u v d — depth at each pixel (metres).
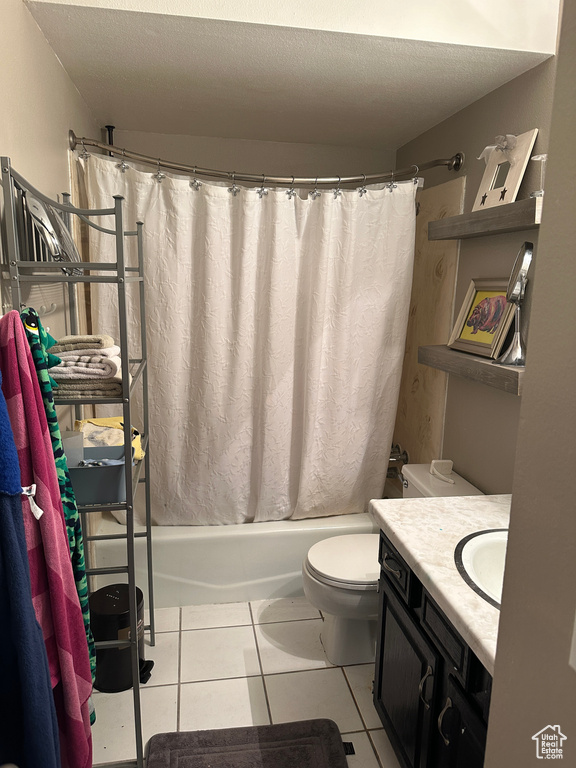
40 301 1.69
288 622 2.49
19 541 1.05
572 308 0.57
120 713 1.96
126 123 2.72
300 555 2.65
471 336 2.17
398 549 1.57
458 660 1.27
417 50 1.82
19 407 1.16
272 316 2.45
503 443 2.11
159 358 2.42
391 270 2.52
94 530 2.48
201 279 2.39
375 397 2.66
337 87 2.17
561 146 0.59
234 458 2.59
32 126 1.64
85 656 1.36
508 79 2.06
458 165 2.42
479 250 2.28
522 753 0.68
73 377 1.44
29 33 1.60
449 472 2.41
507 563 0.71
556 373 0.60
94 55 1.91
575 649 0.57
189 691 2.06
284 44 1.80
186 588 2.58
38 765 1.10
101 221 2.27
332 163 3.08
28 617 1.06
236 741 1.83
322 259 2.41
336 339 2.53
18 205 1.45
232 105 2.41
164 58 1.92
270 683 2.11
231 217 2.37
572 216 0.57
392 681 1.74
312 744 1.82
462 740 1.26
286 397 2.57
